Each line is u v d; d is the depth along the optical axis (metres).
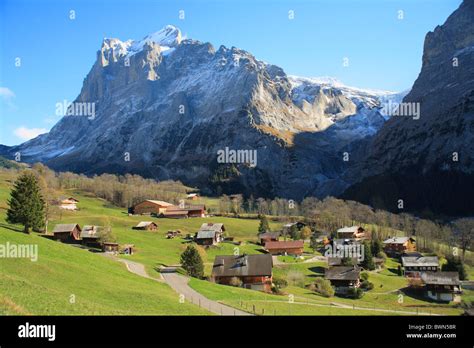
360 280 148.88
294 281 138.50
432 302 133.75
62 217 197.75
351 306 112.31
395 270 172.50
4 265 80.38
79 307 64.31
